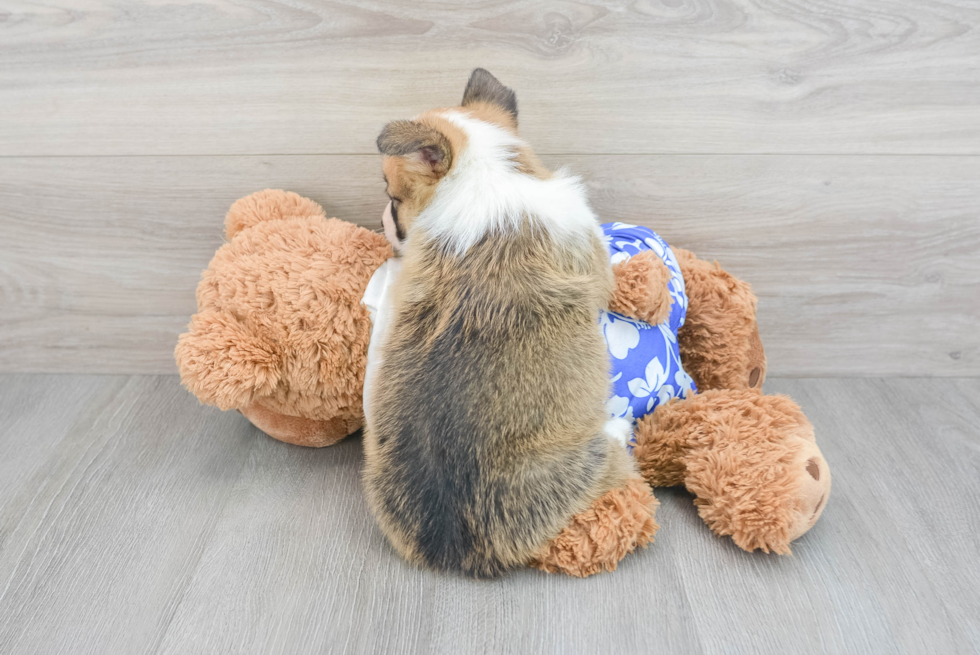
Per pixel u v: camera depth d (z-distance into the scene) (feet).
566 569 3.63
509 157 3.67
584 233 3.71
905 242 5.01
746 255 5.11
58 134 4.67
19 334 5.41
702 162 4.76
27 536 3.98
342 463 4.60
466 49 4.40
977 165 4.74
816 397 5.31
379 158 4.73
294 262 4.08
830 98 4.55
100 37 4.36
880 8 4.28
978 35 4.34
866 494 4.34
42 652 3.33
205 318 4.01
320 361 4.08
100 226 5.01
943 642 3.41
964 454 4.68
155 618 3.50
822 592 3.66
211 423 4.99
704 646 3.35
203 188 4.87
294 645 3.36
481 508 3.49
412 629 3.43
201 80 4.50
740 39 4.36
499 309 3.44
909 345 5.40
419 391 3.55
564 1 4.25
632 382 4.12
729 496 3.79
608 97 4.55
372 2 4.25
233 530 4.04
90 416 5.03
